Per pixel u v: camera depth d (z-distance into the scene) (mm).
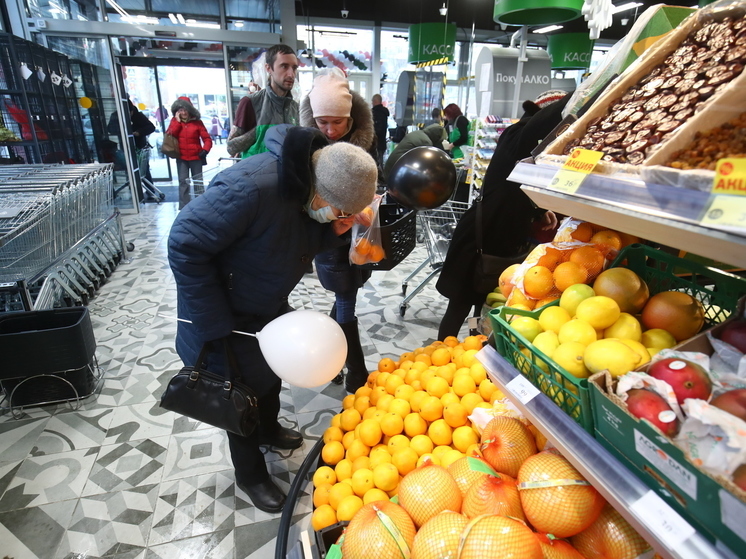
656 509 603
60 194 2986
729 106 614
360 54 10188
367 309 3447
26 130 4797
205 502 1755
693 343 772
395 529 871
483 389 1290
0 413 2201
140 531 1630
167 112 8602
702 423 567
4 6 5441
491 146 4812
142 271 4121
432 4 9578
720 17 832
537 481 857
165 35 5789
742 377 667
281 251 1327
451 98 11078
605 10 2570
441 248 3393
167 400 1429
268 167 1255
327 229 1498
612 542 807
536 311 995
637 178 653
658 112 777
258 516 1700
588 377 763
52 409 2246
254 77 4047
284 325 1286
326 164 1116
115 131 6062
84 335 2264
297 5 9156
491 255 2043
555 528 824
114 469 1899
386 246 1911
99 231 3857
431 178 1590
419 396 1364
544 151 945
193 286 1258
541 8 3451
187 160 5891
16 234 2426
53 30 5574
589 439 738
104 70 5863
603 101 909
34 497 1752
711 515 535
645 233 740
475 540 748
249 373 1501
